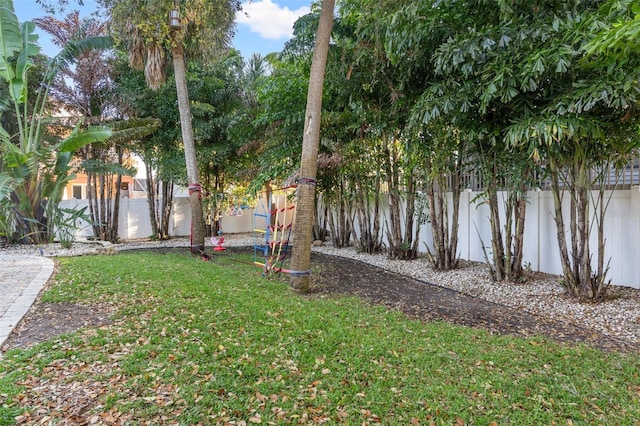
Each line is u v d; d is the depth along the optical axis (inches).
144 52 323.9
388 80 239.6
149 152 419.5
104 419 83.4
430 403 95.3
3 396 89.8
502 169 211.2
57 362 106.7
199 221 333.4
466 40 156.9
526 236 259.1
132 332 128.0
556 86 158.4
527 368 115.3
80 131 318.0
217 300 167.0
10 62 310.8
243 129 415.5
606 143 166.1
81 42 330.0
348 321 152.8
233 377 102.9
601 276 185.3
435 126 213.0
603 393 101.0
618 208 210.5
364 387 102.4
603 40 98.7
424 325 154.5
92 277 201.0
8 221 326.0
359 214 356.2
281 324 142.8
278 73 346.9
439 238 270.2
